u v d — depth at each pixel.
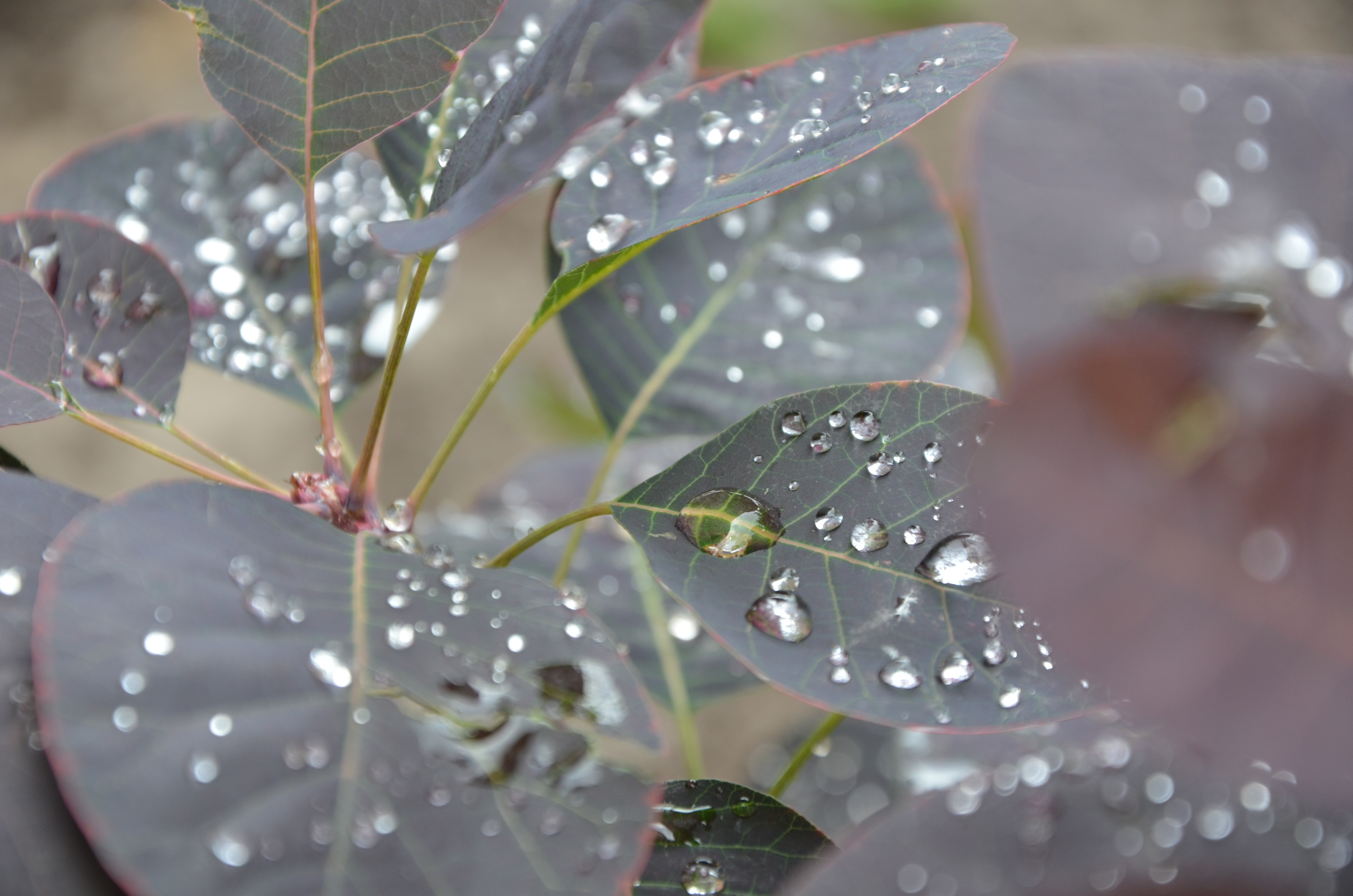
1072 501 0.18
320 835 0.20
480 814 0.20
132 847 0.20
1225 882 0.21
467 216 0.21
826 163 0.22
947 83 0.22
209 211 0.28
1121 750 0.22
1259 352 0.18
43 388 0.24
